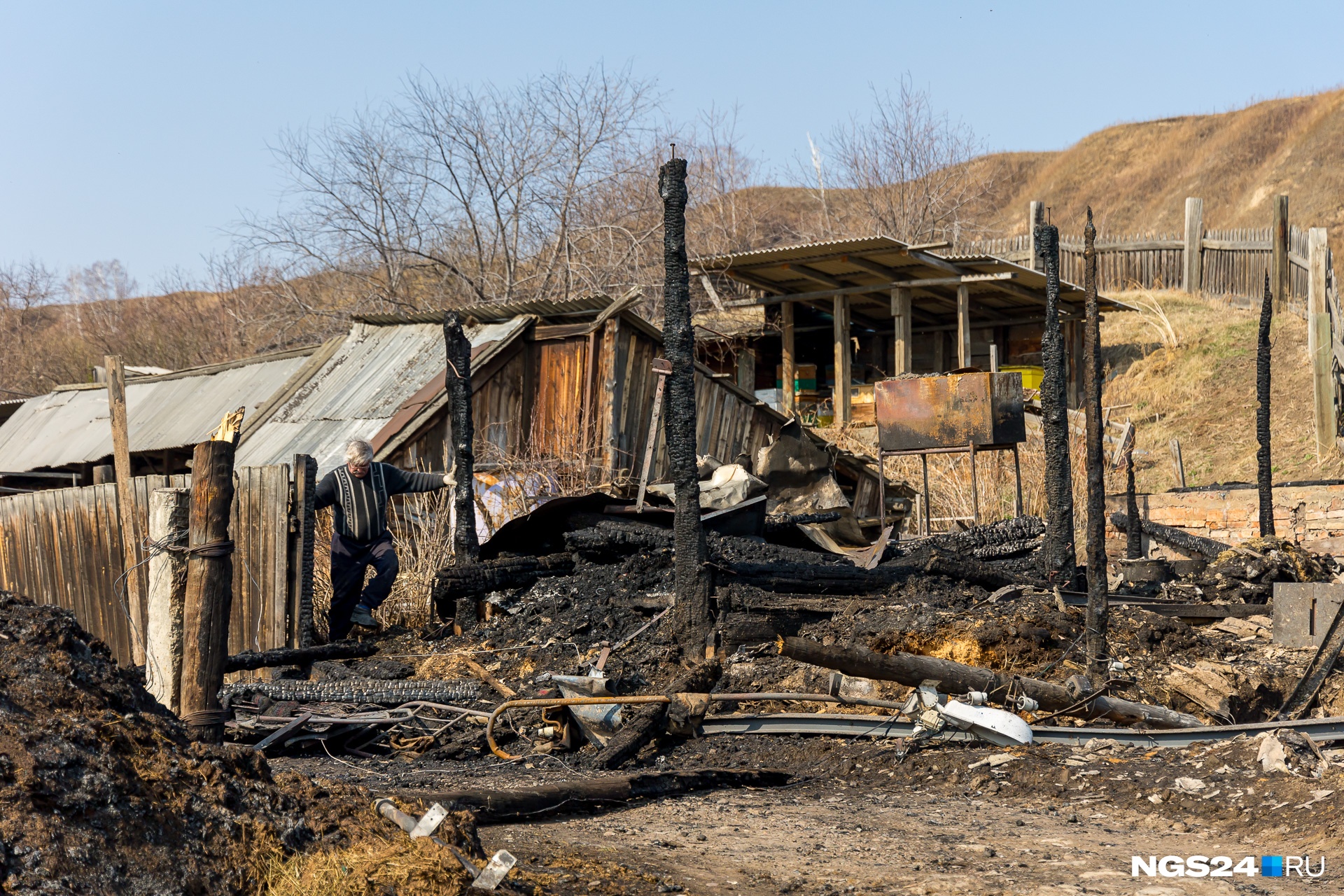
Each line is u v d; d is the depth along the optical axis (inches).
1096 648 290.8
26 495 497.7
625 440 597.6
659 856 189.9
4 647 151.1
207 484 210.7
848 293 897.5
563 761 278.5
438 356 617.6
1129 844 201.0
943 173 1451.8
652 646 335.9
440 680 329.7
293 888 142.6
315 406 620.7
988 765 257.3
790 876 179.3
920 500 656.4
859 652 277.7
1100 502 292.7
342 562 407.2
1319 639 333.7
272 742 295.6
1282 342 927.7
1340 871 179.5
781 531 479.5
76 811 135.0
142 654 438.9
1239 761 235.9
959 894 166.9
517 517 421.4
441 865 152.4
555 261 1074.7
